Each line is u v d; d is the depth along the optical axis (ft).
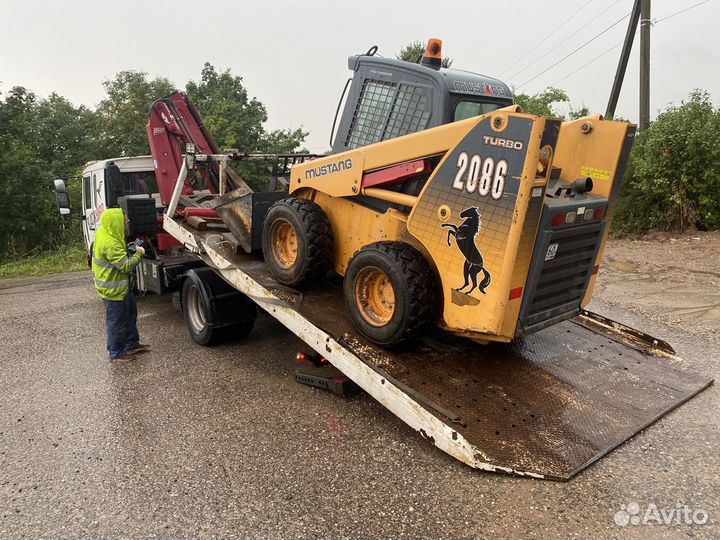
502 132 10.51
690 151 35.06
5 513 10.43
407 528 9.61
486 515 9.85
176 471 11.57
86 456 12.29
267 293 15.29
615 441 11.60
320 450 12.15
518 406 12.21
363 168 13.69
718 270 27.91
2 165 53.31
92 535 9.73
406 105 14.34
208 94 69.31
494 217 10.73
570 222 11.56
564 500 10.14
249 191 17.34
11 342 21.03
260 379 16.12
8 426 13.87
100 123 72.79
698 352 17.49
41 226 56.44
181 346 19.26
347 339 13.52
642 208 39.19
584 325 16.96
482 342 12.70
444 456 11.71
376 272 12.98
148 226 21.98
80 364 18.03
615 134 12.82
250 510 10.23
